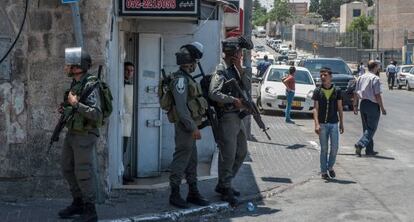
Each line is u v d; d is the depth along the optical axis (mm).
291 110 21750
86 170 7027
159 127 10453
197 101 8000
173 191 8148
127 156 10047
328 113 10594
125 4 8719
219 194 8930
